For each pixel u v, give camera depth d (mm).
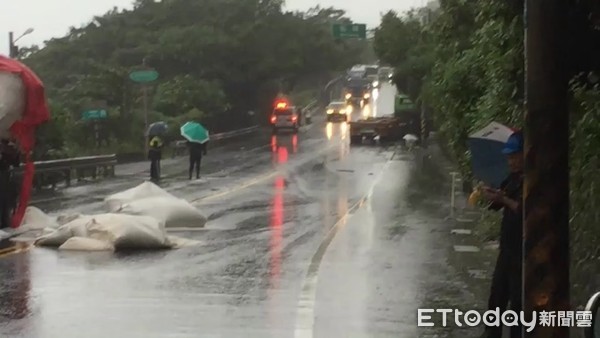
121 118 55594
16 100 20312
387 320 11055
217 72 76625
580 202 10023
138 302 12359
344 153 52188
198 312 11672
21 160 23828
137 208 20438
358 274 14359
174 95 67125
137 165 46406
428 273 14383
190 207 21250
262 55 79875
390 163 44000
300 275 14438
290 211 24719
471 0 19453
